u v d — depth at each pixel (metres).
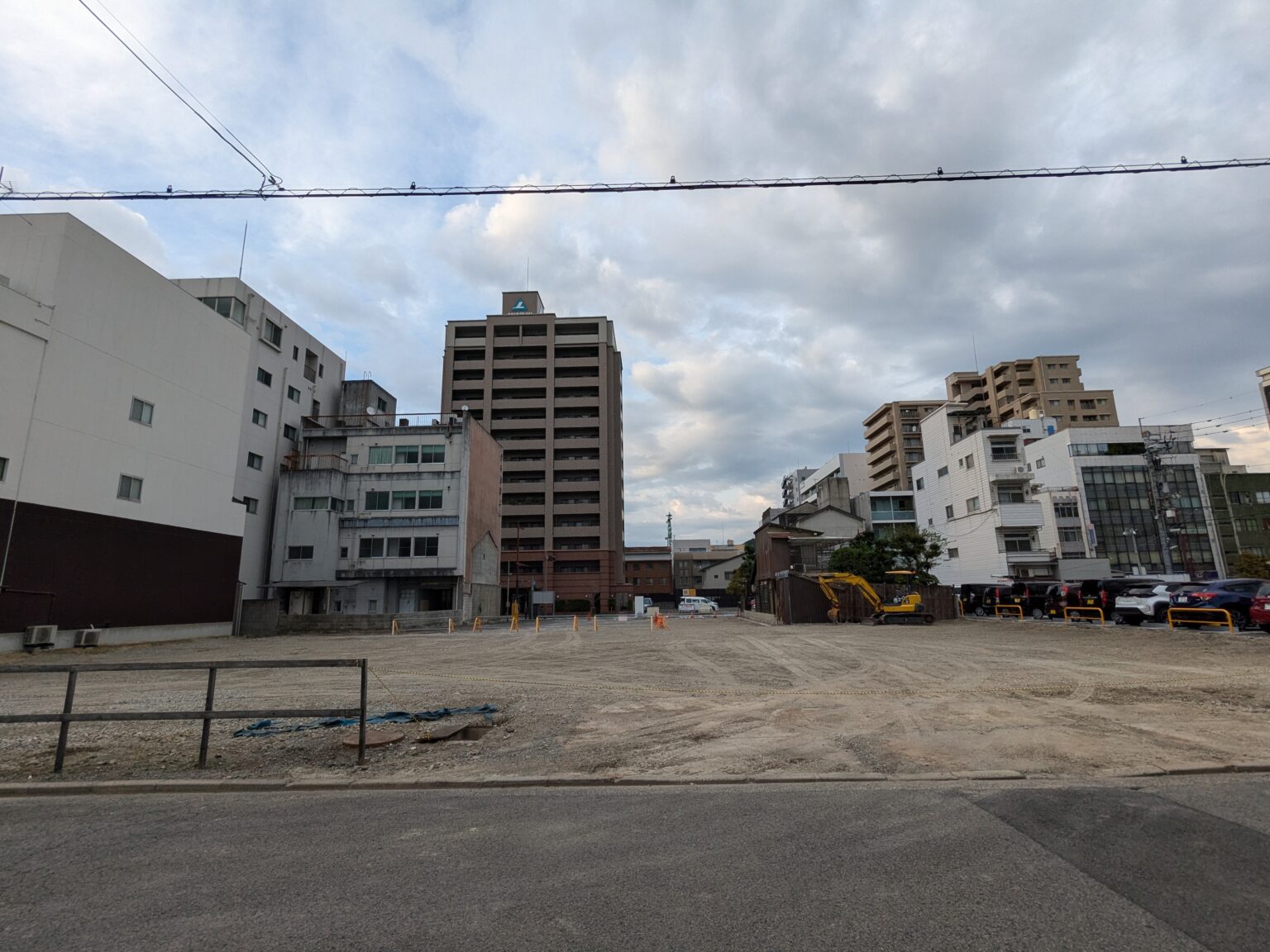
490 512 54.69
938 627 26.80
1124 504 52.81
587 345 78.38
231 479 33.69
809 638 22.30
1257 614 17.16
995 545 48.59
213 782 5.90
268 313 46.06
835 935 3.03
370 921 3.22
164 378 29.17
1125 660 13.89
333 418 54.06
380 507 47.25
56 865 4.02
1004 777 5.73
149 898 3.52
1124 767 5.96
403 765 6.51
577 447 75.38
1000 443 50.38
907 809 4.90
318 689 12.45
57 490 23.67
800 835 4.39
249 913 3.33
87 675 15.88
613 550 75.62
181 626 29.61
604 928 3.12
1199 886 3.49
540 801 5.34
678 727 8.13
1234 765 5.86
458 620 43.94
